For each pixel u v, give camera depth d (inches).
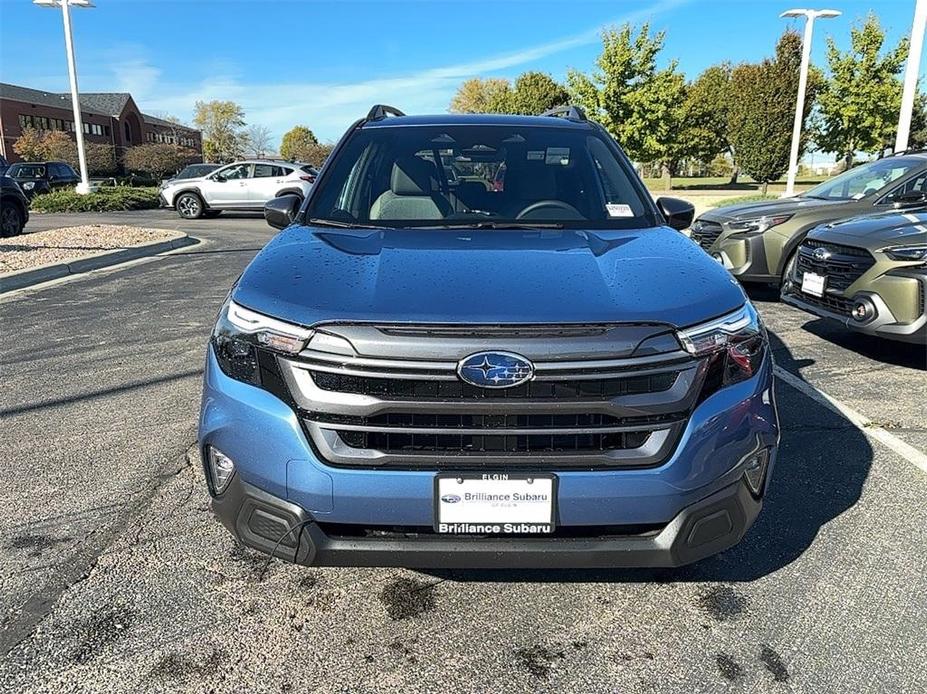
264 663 91.0
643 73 1185.4
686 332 86.6
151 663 90.7
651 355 84.5
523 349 82.5
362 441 85.0
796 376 208.4
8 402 185.2
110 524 124.1
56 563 112.3
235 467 89.7
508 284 92.3
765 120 1219.9
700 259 107.0
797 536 120.4
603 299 88.7
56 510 128.8
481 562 86.7
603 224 128.1
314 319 85.7
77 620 98.7
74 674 88.6
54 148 2154.3
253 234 621.6
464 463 84.0
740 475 90.6
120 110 3006.9
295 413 85.8
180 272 404.2
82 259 414.9
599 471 84.4
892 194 289.0
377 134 150.9
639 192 139.8
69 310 300.0
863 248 207.6
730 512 90.6
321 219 130.3
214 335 96.0
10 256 428.8
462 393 82.9
